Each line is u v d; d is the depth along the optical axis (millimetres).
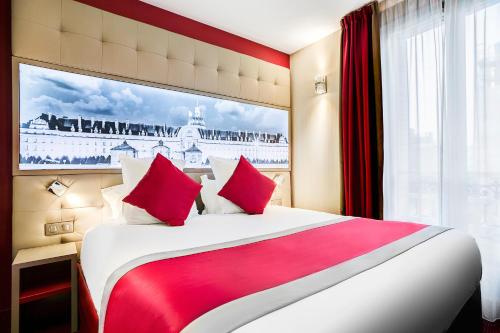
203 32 2777
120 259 1219
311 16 2695
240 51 3051
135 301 873
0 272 1845
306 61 3281
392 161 2441
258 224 1913
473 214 1944
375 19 2482
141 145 2361
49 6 1949
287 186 3383
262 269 1021
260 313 690
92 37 2111
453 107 2031
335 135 2949
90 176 2080
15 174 1821
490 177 1890
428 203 2213
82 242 1910
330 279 920
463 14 1993
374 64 2482
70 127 2035
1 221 1851
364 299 812
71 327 1740
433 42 2189
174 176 2025
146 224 1926
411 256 1178
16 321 1542
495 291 1869
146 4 2432
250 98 3078
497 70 1868
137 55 2320
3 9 1882
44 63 1929
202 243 1444
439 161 2133
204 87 2721
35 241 1866
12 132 1833
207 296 786
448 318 1117
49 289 1719
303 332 637
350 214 2641
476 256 1439
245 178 2387
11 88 1882
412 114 2318
